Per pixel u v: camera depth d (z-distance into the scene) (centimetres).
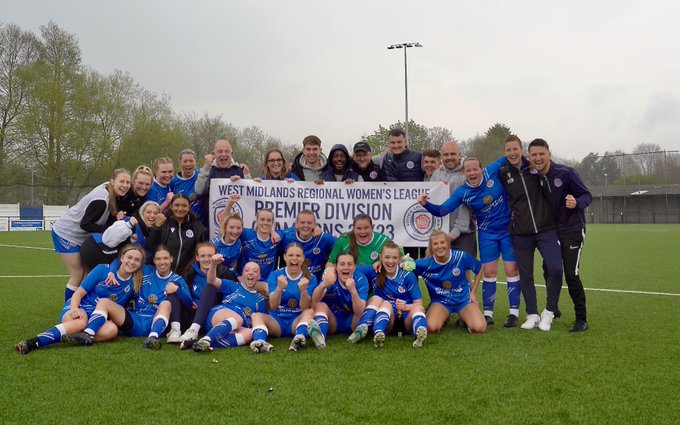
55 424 326
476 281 615
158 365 454
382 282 586
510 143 616
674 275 1127
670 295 860
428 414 341
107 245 603
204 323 554
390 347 523
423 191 727
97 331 539
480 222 656
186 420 332
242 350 511
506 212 643
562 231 601
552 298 607
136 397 373
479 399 368
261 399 369
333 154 737
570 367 442
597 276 1123
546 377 415
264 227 625
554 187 595
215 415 340
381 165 780
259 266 605
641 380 407
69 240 643
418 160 757
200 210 738
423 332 522
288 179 728
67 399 369
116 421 331
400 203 730
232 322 529
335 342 548
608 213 6003
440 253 595
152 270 590
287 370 439
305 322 534
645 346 515
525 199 613
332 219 733
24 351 492
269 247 633
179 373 430
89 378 417
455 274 602
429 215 727
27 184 3916
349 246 621
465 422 329
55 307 759
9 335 575
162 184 719
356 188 732
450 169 732
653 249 1867
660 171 6931
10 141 3666
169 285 562
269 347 501
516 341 544
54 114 3647
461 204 679
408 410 347
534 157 591
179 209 619
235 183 721
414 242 731
